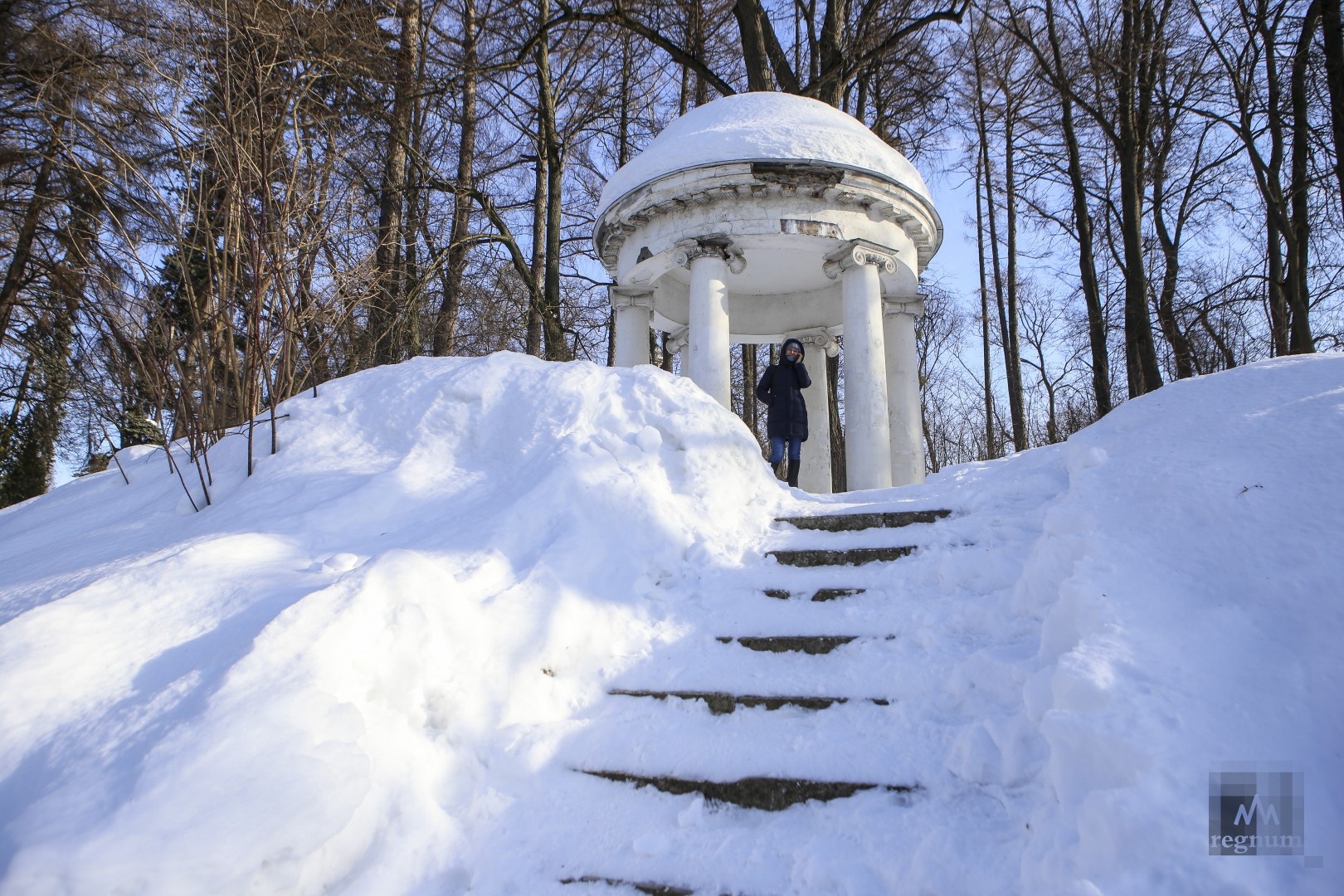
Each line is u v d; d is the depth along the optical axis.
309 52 7.95
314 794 2.58
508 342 15.68
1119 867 1.91
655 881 2.74
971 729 2.93
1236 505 2.95
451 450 5.56
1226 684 2.28
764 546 4.82
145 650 3.19
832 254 8.61
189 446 6.14
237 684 2.84
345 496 4.89
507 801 3.17
